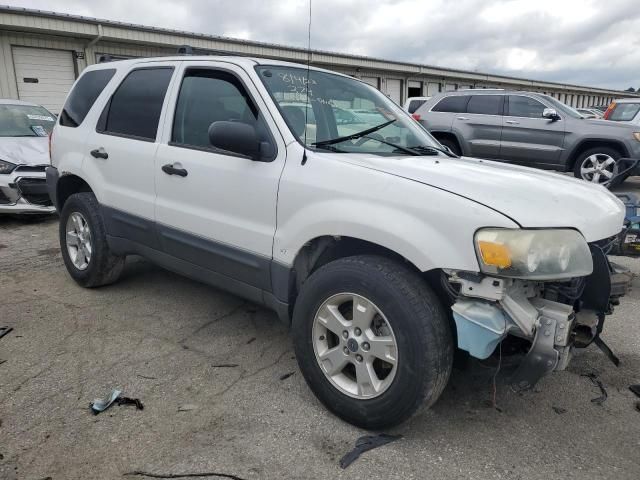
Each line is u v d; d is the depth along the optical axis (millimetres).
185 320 4066
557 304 2482
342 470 2420
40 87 16328
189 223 3525
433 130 11836
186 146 3584
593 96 61000
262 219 3090
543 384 3211
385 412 2568
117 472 2381
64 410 2850
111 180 4184
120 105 4242
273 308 3180
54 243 6332
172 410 2871
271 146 3092
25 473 2359
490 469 2439
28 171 7105
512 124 10945
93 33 16375
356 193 2674
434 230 2426
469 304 2398
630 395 3100
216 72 3529
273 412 2867
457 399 3021
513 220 2322
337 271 2682
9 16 14641
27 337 3742
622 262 5770
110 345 3637
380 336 2619
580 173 10477
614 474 2416
